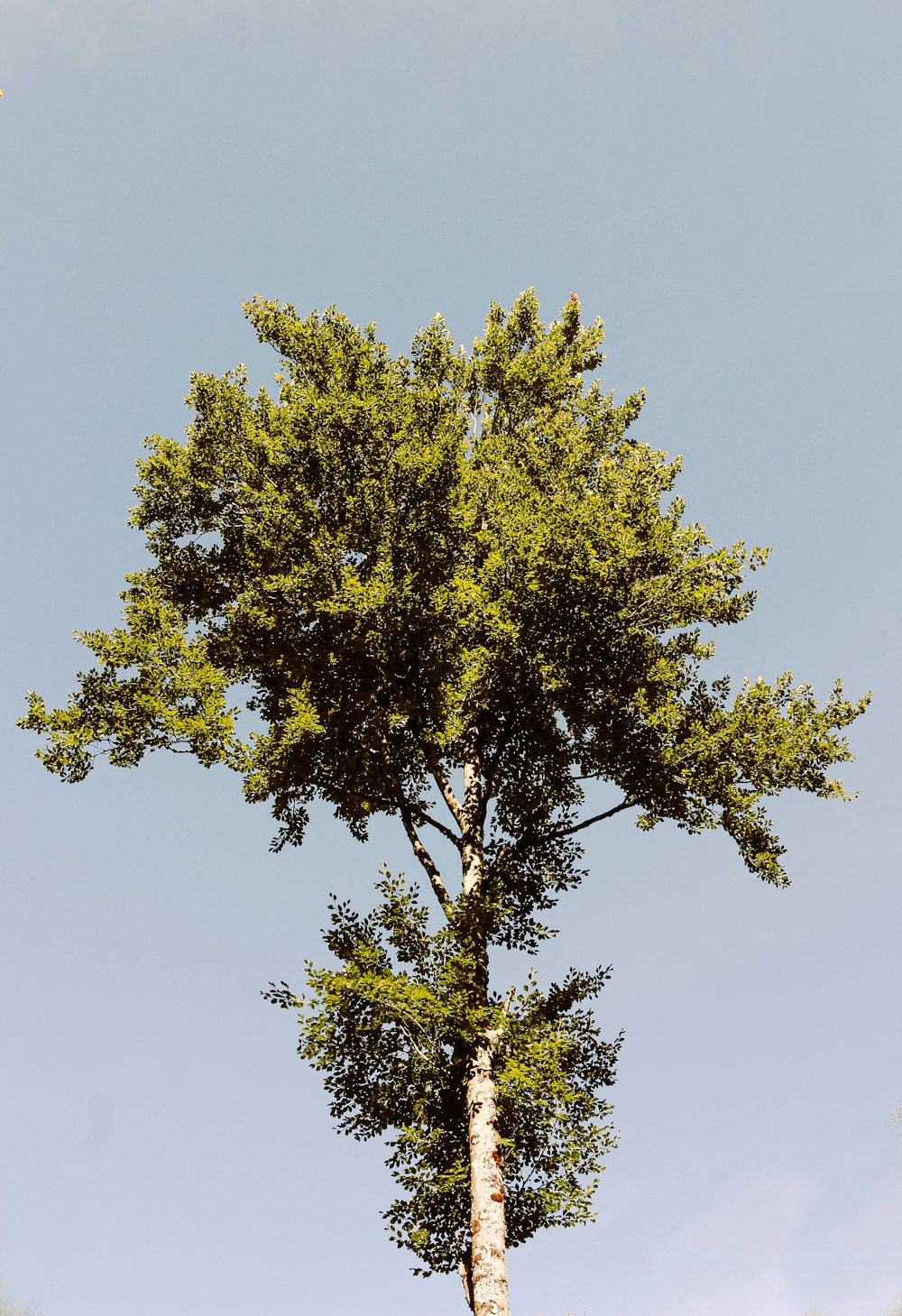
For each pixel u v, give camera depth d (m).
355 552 11.70
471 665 11.33
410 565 11.48
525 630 11.35
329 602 10.64
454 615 11.21
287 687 11.82
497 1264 8.03
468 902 10.31
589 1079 10.90
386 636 10.98
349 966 9.21
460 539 11.95
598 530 11.27
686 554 11.65
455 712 11.90
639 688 11.52
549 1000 11.02
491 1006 9.66
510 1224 9.53
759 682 11.52
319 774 12.18
